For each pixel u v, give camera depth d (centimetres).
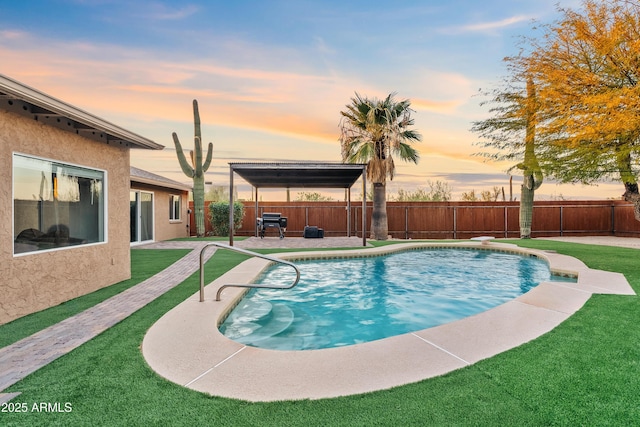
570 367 287
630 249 1144
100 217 629
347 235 1797
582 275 702
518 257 1123
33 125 476
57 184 529
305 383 266
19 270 448
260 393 251
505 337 362
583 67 905
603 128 774
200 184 1681
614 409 223
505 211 1778
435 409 226
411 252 1222
